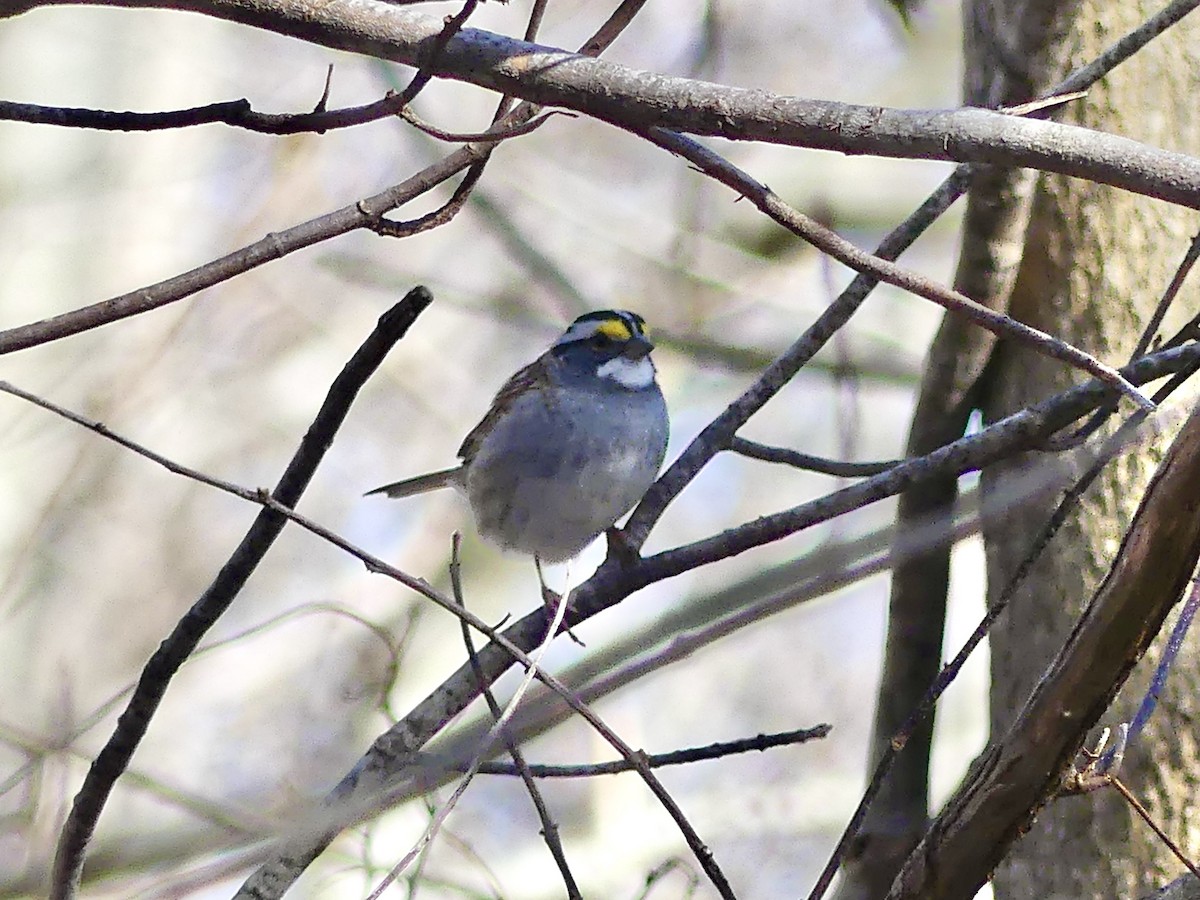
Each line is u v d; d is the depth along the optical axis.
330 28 5.42
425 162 17.00
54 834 7.67
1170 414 7.42
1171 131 7.82
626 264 17.95
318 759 12.94
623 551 7.42
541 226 18.22
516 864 12.84
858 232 18.20
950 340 8.14
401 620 15.20
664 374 18.11
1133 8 7.86
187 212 16.09
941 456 7.05
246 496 5.57
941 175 18.17
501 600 16.47
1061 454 7.68
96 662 15.79
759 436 17.97
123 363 15.53
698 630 5.68
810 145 5.23
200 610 6.00
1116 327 7.83
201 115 5.47
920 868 5.79
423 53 5.43
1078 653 5.41
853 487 7.12
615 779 13.86
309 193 17.30
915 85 17.84
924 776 8.18
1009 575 7.84
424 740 6.96
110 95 15.49
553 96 5.43
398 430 18.59
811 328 8.01
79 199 15.38
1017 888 7.46
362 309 18.64
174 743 14.37
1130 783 7.21
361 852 9.43
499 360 19.09
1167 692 7.21
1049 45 7.77
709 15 14.55
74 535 15.88
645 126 5.36
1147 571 5.24
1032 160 5.07
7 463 15.18
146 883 6.27
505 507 10.86
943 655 8.85
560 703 5.81
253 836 5.72
